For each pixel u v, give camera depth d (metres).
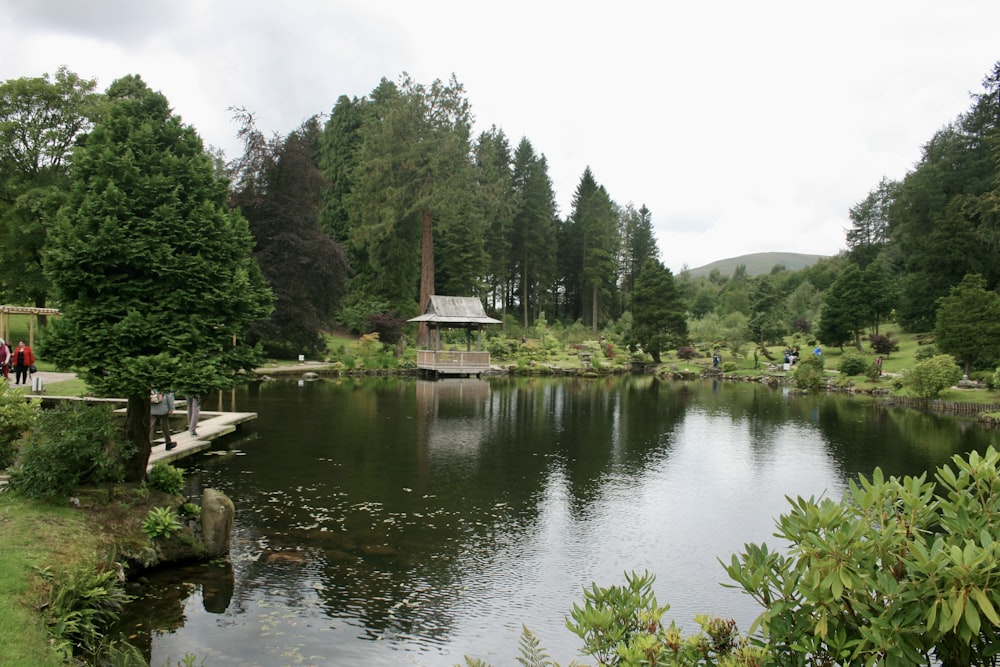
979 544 3.44
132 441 8.90
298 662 5.99
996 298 32.81
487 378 40.97
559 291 86.06
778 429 21.14
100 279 8.44
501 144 75.69
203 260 8.86
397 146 49.22
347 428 18.94
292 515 10.40
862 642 3.30
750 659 3.53
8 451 9.05
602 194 81.69
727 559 9.02
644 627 4.21
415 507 11.05
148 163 9.12
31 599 5.99
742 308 83.94
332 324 51.78
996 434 20.45
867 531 3.57
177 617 6.82
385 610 7.15
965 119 57.88
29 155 30.02
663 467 14.84
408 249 53.72
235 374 9.59
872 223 84.56
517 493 12.16
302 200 40.91
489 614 7.13
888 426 22.17
